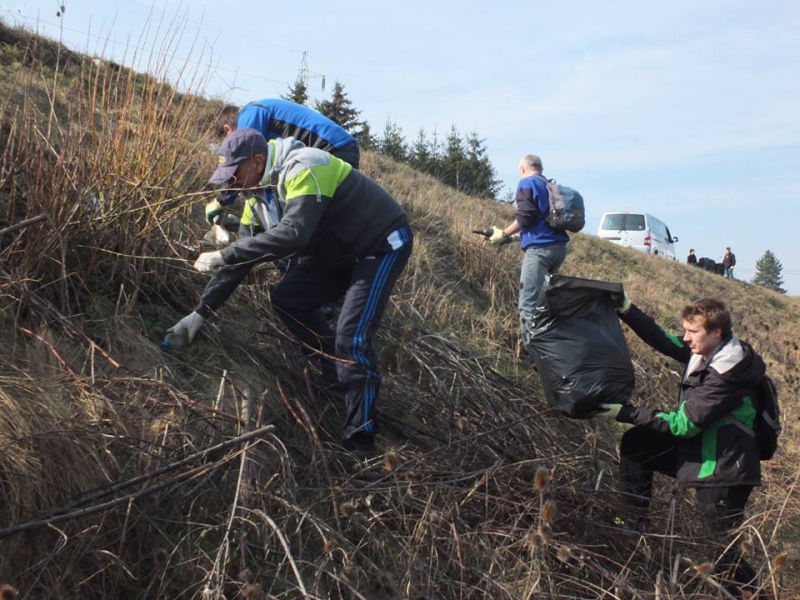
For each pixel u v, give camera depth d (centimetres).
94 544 243
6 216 341
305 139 439
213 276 385
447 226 778
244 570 243
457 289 651
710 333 326
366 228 341
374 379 342
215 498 281
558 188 555
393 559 287
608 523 340
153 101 370
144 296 375
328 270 368
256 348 387
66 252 343
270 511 283
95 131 356
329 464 322
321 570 258
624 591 297
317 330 379
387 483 311
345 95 2489
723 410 320
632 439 368
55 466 247
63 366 293
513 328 613
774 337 1176
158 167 365
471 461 362
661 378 628
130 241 364
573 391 356
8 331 297
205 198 380
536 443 416
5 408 246
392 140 2922
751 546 300
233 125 446
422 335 498
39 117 385
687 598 295
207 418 296
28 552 228
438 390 442
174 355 349
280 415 352
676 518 334
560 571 308
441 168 2862
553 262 562
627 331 706
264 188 336
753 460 325
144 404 297
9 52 576
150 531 260
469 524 320
